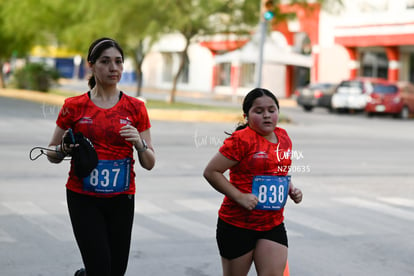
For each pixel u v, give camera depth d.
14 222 19.50
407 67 100.56
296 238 18.67
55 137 11.36
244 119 11.47
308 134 51.97
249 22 73.19
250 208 10.80
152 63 140.25
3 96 90.81
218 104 89.00
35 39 98.50
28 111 63.31
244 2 71.88
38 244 17.25
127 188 11.31
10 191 24.14
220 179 10.97
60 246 17.11
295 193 11.66
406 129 61.38
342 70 104.44
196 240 18.06
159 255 16.56
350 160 36.25
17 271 14.99
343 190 26.67
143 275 14.96
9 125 48.66
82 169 10.83
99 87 11.31
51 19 88.06
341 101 82.38
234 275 11.27
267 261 10.90
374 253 17.33
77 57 152.62
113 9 71.38
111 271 11.57
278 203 11.02
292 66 118.38
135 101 11.41
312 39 106.81
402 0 94.94
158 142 41.62
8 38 99.31
